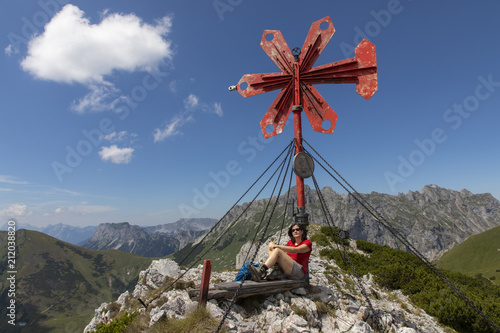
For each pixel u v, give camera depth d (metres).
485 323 7.95
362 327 4.14
